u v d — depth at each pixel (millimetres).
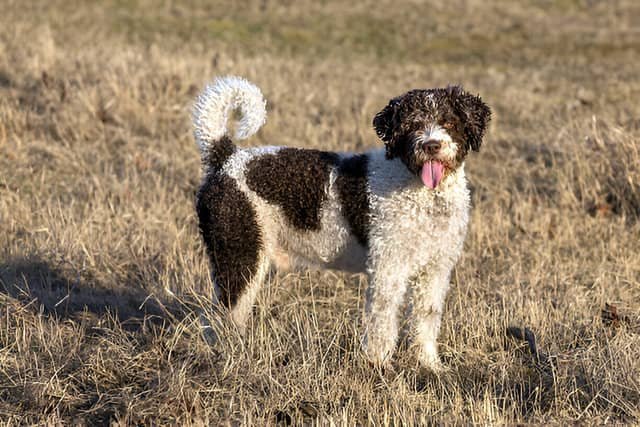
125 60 17109
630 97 18375
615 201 11664
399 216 6723
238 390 6484
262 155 7207
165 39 25125
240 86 7262
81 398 6484
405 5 34562
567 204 11656
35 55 17375
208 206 7199
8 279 8641
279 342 7078
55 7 26953
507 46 28594
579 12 34500
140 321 8023
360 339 7098
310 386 6523
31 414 6199
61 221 10016
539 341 7609
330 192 6949
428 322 7195
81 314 8078
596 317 7977
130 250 9664
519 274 9180
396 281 6844
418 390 6828
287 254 7383
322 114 16516
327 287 9023
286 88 17812
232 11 31297
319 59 25141
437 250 6867
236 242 7133
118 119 14523
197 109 7324
